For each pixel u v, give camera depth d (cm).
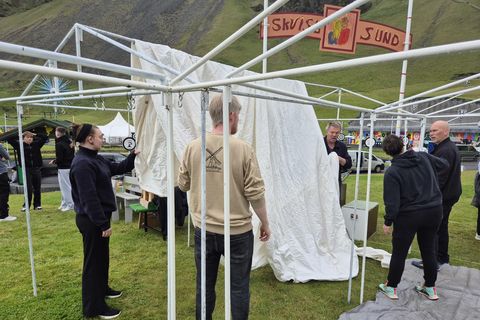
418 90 4747
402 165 274
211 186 193
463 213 641
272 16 477
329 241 384
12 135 816
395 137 279
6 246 432
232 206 190
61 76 130
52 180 1126
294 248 361
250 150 191
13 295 305
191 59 339
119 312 278
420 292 314
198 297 211
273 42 7138
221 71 357
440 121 361
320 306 297
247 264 200
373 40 533
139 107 411
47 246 435
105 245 263
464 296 311
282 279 338
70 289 317
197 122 352
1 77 5622
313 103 248
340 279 345
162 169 408
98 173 247
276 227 353
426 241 294
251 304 297
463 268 370
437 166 348
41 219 567
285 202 369
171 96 176
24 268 365
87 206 237
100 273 265
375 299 309
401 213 281
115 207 263
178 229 509
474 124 565
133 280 340
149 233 492
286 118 393
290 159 383
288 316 281
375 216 502
